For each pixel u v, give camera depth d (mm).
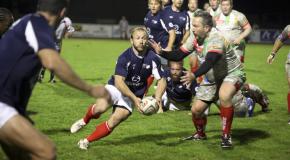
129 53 14102
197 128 16016
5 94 8852
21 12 98688
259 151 14969
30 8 97688
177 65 20750
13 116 8758
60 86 28250
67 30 28812
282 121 19594
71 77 8336
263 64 47062
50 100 23531
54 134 16703
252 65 45875
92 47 67000
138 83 14578
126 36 99438
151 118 19719
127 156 14172
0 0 98125
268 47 78000
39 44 8500
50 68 8344
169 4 26000
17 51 8758
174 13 23141
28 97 9281
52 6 8969
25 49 8727
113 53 56375
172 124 18609
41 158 8805
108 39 94312
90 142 14914
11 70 8766
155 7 23328
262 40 95000
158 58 14391
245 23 22922
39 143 8758
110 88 14266
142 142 15805
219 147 15281
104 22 111312
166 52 15219
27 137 8719
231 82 14430
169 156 14250
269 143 15977
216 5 25875
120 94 14281
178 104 21500
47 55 8391
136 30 14016
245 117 20203
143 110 13789
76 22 113688
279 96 26281
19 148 8906
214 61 13250
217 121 19359
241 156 14367
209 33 14039
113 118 14414
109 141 15820
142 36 13898
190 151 14797
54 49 8539
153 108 13875
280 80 33906
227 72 14539
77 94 25469
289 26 19094
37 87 27688
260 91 20844
